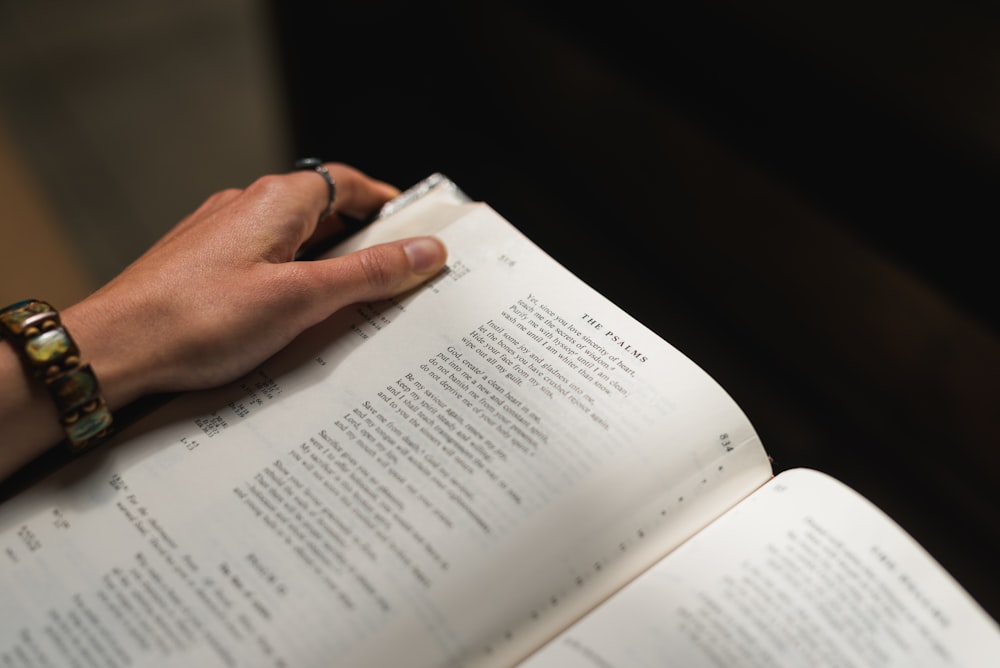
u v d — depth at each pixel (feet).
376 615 1.34
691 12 2.59
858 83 2.32
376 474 1.42
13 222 2.98
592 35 2.85
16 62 3.56
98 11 3.75
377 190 1.83
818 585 1.34
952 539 2.31
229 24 3.78
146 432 1.49
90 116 3.43
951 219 2.23
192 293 1.51
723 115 2.57
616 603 1.35
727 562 1.36
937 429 2.39
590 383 1.47
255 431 1.48
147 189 3.23
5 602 1.37
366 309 1.58
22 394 1.45
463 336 1.53
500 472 1.41
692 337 2.74
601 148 2.98
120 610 1.36
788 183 2.43
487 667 1.34
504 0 3.04
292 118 3.34
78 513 1.42
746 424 1.44
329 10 3.09
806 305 2.56
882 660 1.31
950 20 2.17
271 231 1.59
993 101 2.12
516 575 1.36
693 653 1.32
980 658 1.31
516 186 3.16
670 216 2.86
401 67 3.38
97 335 1.49
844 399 2.55
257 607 1.35
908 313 2.30
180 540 1.40
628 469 1.41
